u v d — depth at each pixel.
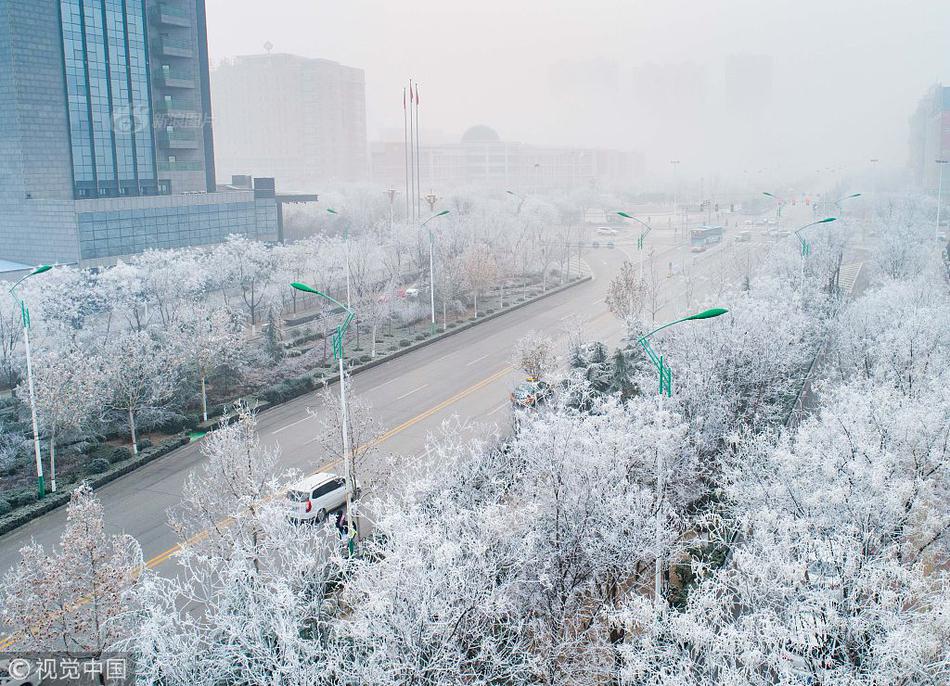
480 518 17.41
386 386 46.53
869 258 83.94
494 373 48.66
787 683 13.34
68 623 18.88
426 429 38.28
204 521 23.69
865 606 15.49
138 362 36.84
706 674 15.42
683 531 22.52
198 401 42.09
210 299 63.75
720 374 31.28
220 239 86.31
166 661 14.62
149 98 80.56
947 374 29.34
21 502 30.41
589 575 19.28
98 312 56.28
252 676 14.84
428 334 59.09
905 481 19.09
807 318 39.91
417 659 14.30
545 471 19.56
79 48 73.56
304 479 28.83
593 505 19.22
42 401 31.91
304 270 71.56
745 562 16.58
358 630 14.28
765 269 61.62
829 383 37.12
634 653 15.55
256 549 20.16
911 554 19.23
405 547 15.52
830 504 19.00
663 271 84.12
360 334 58.59
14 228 73.31
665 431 20.83
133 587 19.53
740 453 24.83
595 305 70.50
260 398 43.03
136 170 79.81
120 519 29.53
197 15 87.56
